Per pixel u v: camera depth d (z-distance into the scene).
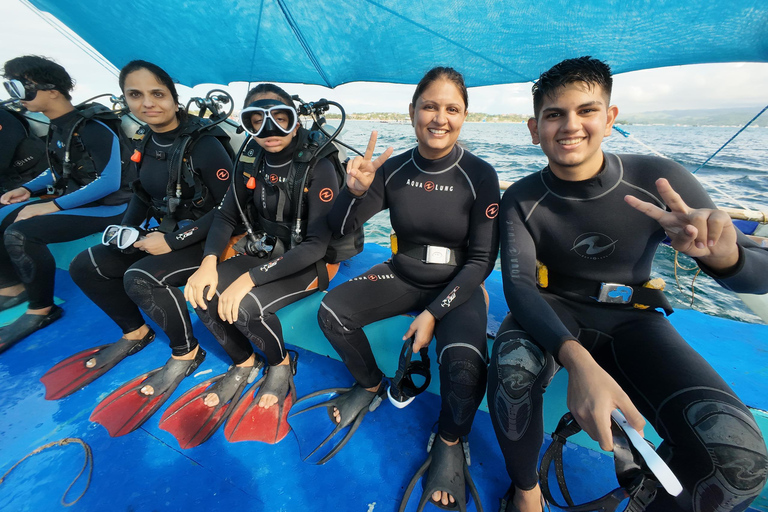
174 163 1.79
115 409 1.61
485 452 1.45
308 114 1.65
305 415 1.59
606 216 1.20
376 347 1.79
